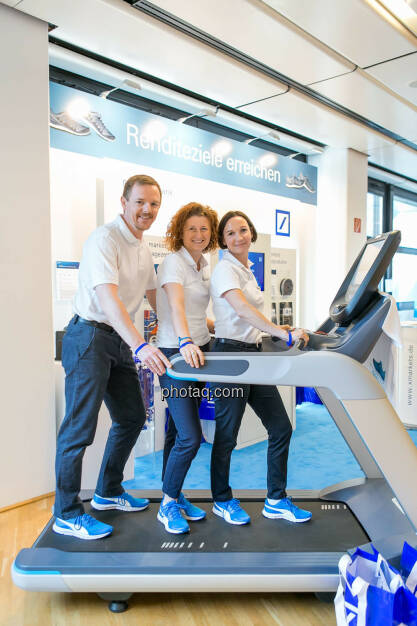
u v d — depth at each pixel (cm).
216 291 224
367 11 306
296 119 485
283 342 230
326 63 370
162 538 212
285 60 367
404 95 443
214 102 468
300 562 188
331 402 261
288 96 425
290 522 228
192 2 291
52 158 349
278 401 230
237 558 191
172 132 419
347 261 595
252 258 420
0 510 287
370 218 774
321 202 609
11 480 292
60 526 215
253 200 509
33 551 197
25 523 271
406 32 338
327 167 602
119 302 203
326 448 407
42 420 304
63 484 213
